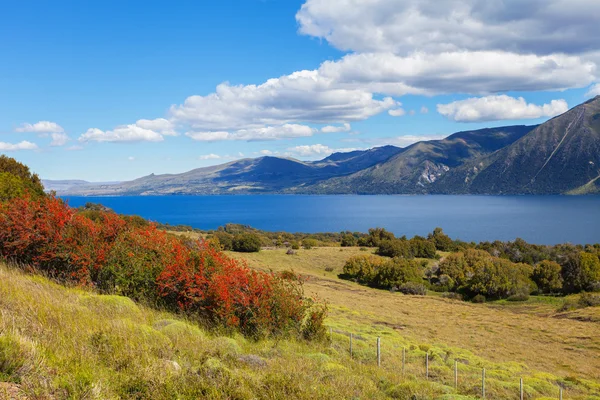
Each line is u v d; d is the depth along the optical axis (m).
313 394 6.88
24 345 5.18
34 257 12.78
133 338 7.40
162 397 5.32
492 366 21.58
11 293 7.90
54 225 13.40
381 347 19.47
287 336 13.27
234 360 7.94
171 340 8.32
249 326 12.31
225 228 129.38
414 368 16.62
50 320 7.11
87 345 6.34
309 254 86.75
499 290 66.94
